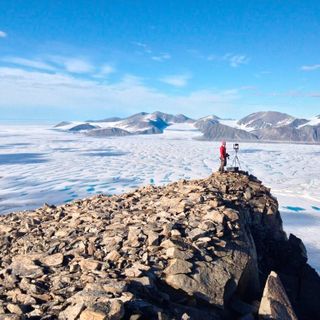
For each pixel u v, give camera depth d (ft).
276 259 49.88
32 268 27.96
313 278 47.37
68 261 29.48
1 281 26.68
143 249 29.55
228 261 29.99
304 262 51.19
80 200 57.11
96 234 34.63
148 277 24.50
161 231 32.55
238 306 27.89
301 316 38.93
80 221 40.50
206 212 37.47
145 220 36.65
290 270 48.49
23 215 51.24
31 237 38.40
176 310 22.72
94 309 19.02
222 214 35.76
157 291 23.79
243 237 34.63
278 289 28.66
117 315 18.89
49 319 19.74
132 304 20.38
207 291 26.17
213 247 30.58
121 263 27.40
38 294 23.36
